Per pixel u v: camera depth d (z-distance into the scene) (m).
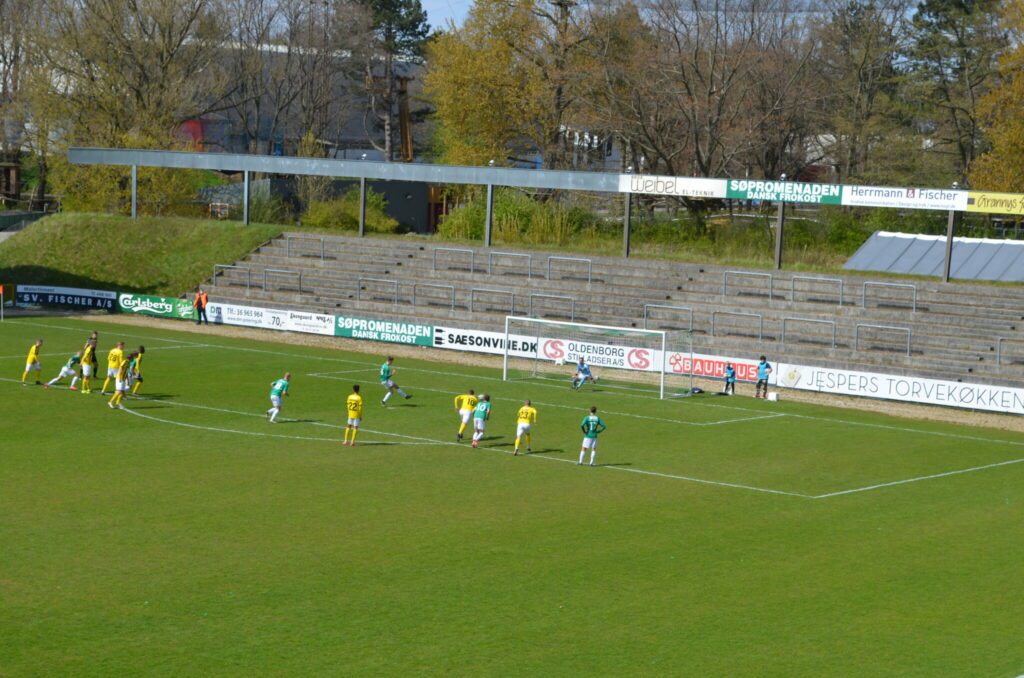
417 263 110.44
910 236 107.12
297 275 111.69
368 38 193.25
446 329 96.12
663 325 94.06
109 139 141.75
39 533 39.50
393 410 68.25
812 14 153.00
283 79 177.25
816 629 31.84
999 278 95.94
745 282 97.00
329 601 33.06
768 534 42.59
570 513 44.91
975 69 142.62
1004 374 78.62
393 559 37.62
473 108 142.50
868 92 145.62
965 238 104.69
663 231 119.94
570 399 74.94
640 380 84.94
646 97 133.38
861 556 39.81
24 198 160.88
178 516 42.47
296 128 194.12
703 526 43.50
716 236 118.56
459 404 60.16
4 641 29.05
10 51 152.12
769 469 55.00
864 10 149.88
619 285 100.00
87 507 43.34
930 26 150.75
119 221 127.81
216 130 193.88
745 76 133.75
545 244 116.44
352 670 27.69
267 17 178.75
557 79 137.62
